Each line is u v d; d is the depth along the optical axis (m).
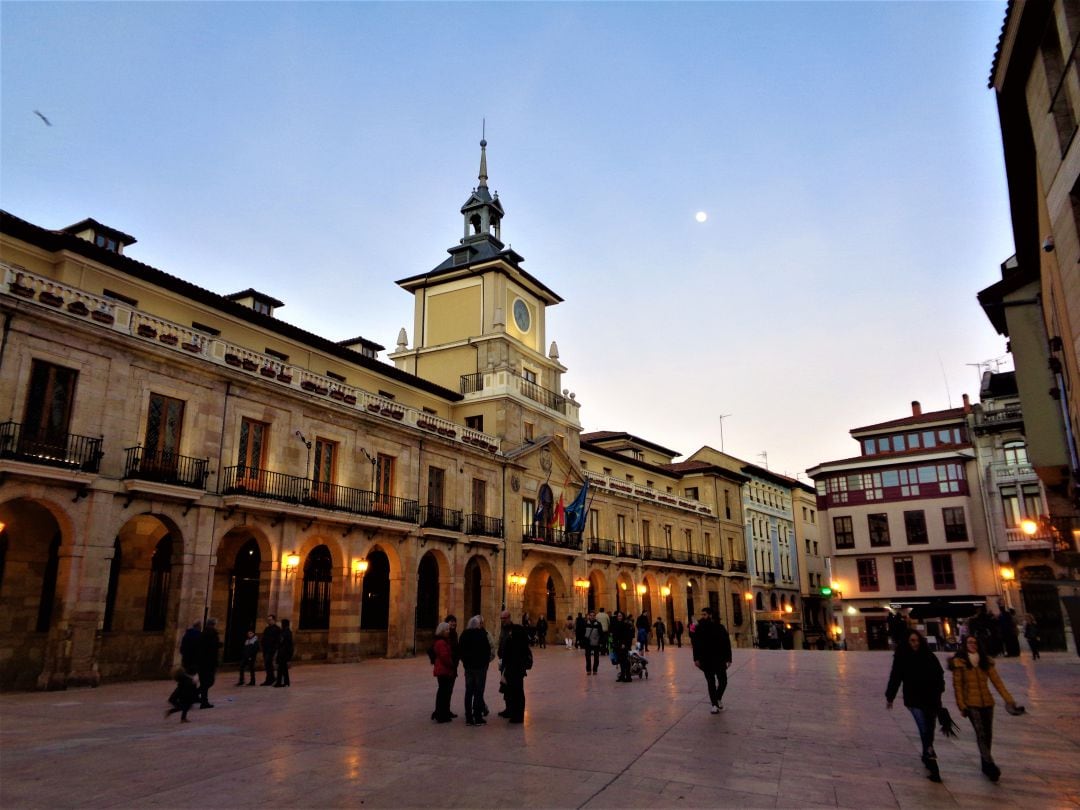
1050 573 37.81
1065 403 18.27
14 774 7.80
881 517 45.34
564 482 39.97
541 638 34.59
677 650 32.50
